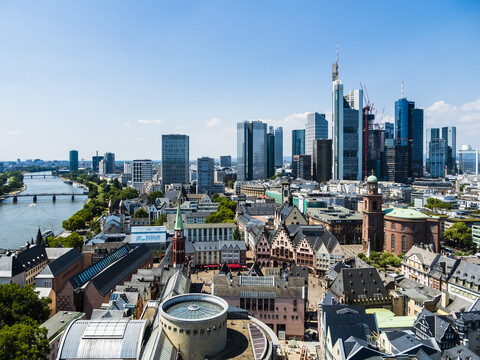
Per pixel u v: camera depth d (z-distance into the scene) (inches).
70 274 7559.1
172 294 5196.9
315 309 6437.0
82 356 3708.2
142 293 5959.6
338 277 6097.4
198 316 4003.4
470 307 5049.2
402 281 6673.2
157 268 7194.9
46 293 5994.1
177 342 3821.4
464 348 3981.3
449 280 6688.0
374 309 5595.5
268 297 5654.5
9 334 3804.1
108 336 3814.0
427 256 7480.3
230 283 5880.9
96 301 5831.7
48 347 4128.9
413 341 4018.2
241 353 3966.5
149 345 3668.8
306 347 5029.5
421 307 5570.9
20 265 7126.0
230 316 4938.5
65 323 4886.8
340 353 3922.2
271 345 4237.2
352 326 4311.0
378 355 3838.6
